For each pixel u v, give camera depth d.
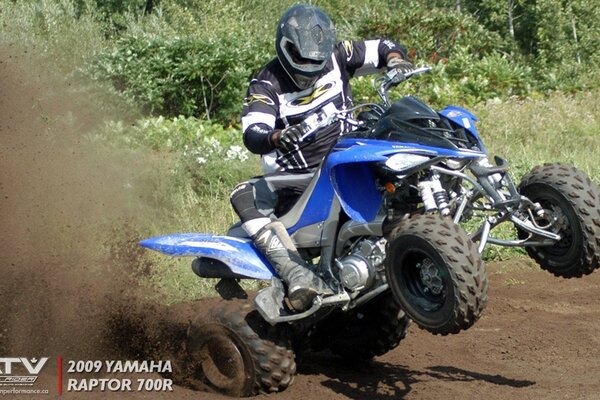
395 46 6.62
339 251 6.17
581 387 6.29
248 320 6.27
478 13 27.17
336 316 7.09
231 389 6.36
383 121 5.87
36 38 20.16
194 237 6.75
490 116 17.56
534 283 10.00
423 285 5.53
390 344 7.09
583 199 5.69
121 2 25.72
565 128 17.22
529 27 26.06
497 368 7.04
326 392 6.39
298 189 6.40
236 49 18.86
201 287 9.41
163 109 18.77
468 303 5.22
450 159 5.60
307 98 6.32
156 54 18.91
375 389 6.52
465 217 5.88
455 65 20.44
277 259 6.18
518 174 12.70
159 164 12.98
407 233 5.41
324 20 6.12
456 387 6.46
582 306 9.08
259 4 26.75
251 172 13.07
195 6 24.98
